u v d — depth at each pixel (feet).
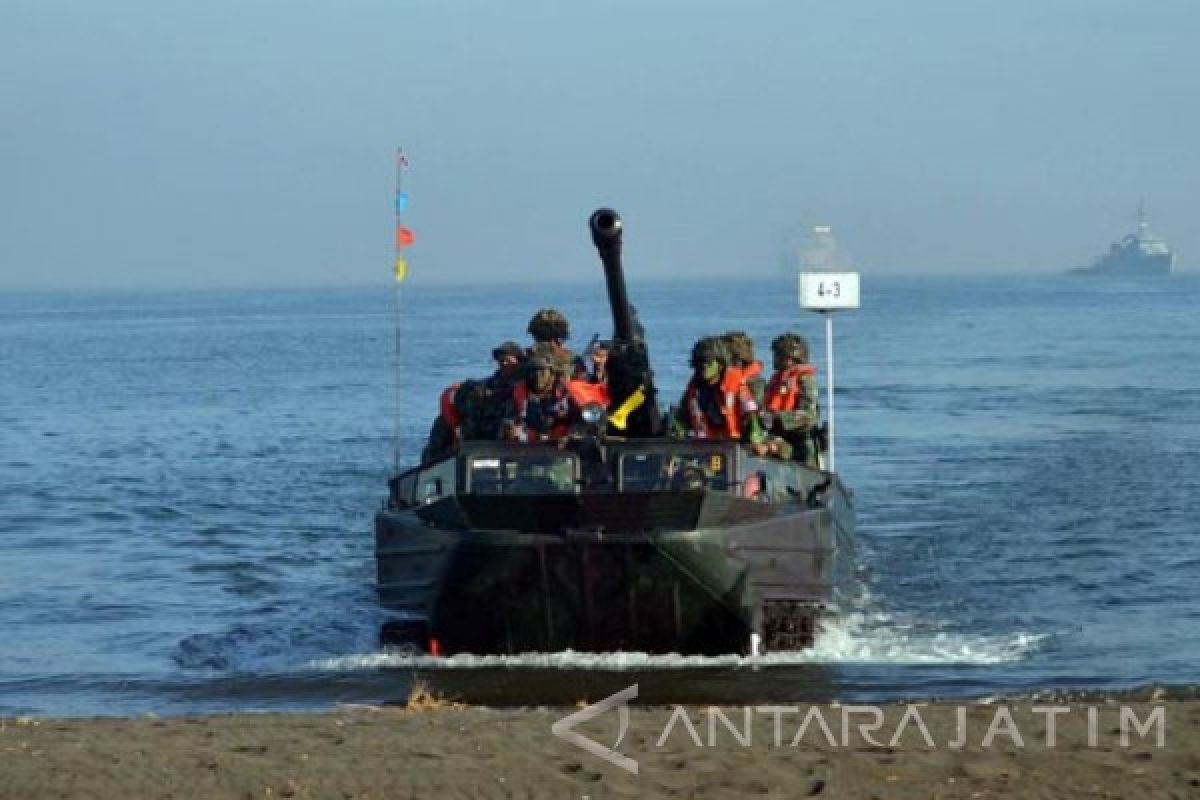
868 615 152.66
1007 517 204.23
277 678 131.64
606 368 145.79
